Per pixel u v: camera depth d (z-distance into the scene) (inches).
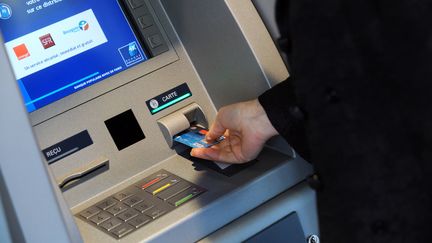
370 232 50.3
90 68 77.0
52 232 55.4
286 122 65.7
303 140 65.9
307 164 72.8
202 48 78.4
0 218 54.8
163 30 80.8
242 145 70.7
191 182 71.7
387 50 47.1
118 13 79.7
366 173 49.6
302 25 49.9
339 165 50.6
